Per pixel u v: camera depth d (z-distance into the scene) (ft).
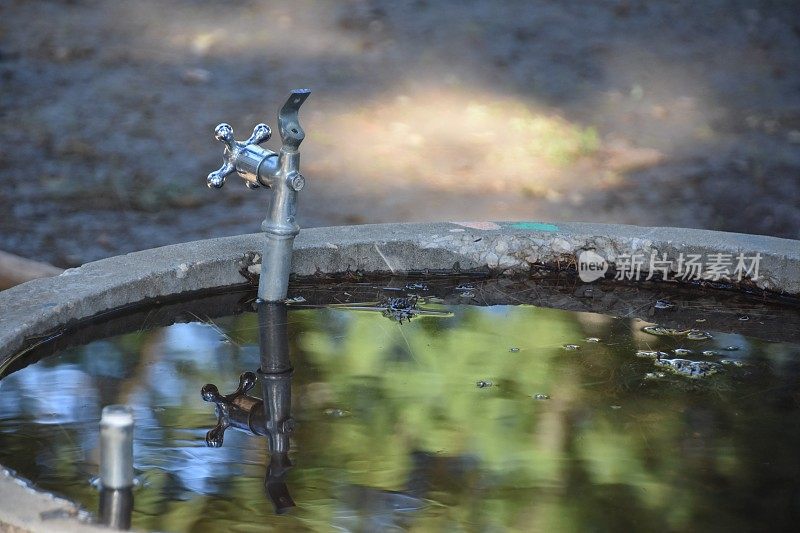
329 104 32.37
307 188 25.93
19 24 38.27
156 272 11.39
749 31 41.11
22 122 29.58
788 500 7.76
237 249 12.20
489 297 12.34
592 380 10.00
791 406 9.46
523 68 36.47
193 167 26.94
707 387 9.86
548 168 28.12
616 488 7.89
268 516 7.34
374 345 10.78
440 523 7.32
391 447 8.50
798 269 11.96
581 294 12.50
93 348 10.41
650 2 44.01
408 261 12.65
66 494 7.41
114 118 30.25
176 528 7.10
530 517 7.41
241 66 35.37
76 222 23.16
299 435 8.68
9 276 15.31
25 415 8.78
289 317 11.50
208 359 10.29
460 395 9.58
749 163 28.81
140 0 42.14
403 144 29.45
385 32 39.29
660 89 35.19
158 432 8.63
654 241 12.48
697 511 7.57
